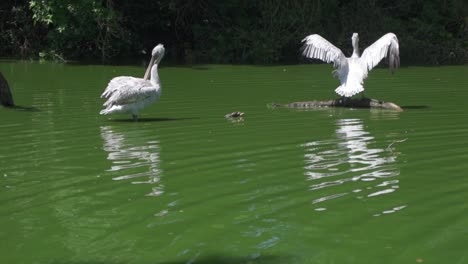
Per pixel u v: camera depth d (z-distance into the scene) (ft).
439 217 17.90
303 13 85.56
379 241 16.17
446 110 36.73
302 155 25.45
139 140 28.76
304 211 18.58
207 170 23.32
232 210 18.76
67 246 16.08
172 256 15.39
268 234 16.75
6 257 15.47
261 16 88.48
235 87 49.32
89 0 74.18
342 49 86.28
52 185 21.49
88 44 82.28
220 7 86.48
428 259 15.01
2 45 83.46
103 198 20.03
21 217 18.31
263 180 21.90
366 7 88.17
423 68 66.90
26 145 27.78
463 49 83.35
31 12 82.17
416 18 92.73
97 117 35.04
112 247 15.98
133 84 33.81
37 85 50.49
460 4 93.45
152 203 19.49
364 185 21.15
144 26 85.87
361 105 38.19
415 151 26.00
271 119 34.06
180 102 40.83
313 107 38.55
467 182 21.34
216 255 15.40
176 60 79.56
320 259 15.07
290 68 67.31
